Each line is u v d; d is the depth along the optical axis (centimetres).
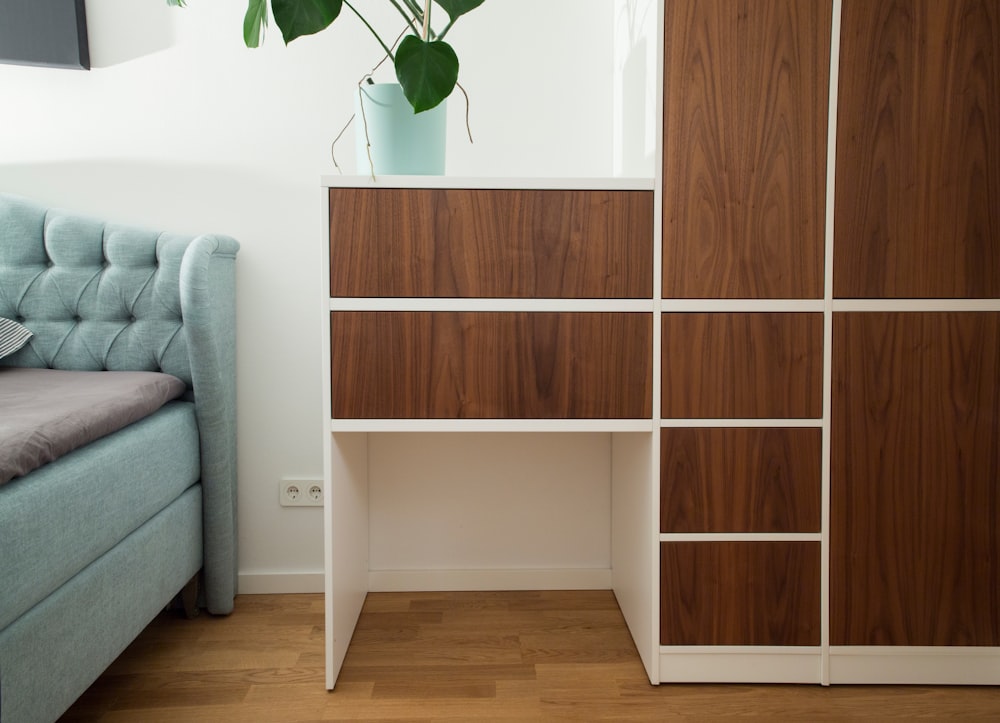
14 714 79
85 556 96
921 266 117
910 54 115
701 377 119
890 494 120
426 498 165
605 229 118
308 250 160
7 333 142
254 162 158
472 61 158
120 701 117
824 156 116
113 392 118
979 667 122
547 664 131
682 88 116
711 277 118
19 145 157
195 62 156
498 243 118
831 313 118
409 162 126
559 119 160
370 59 156
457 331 119
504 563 167
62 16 151
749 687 122
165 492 125
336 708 116
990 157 116
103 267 150
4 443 84
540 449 165
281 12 110
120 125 157
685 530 121
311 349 161
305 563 165
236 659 132
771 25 115
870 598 121
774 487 120
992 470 119
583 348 119
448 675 127
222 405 142
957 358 118
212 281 143
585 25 158
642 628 131
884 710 115
